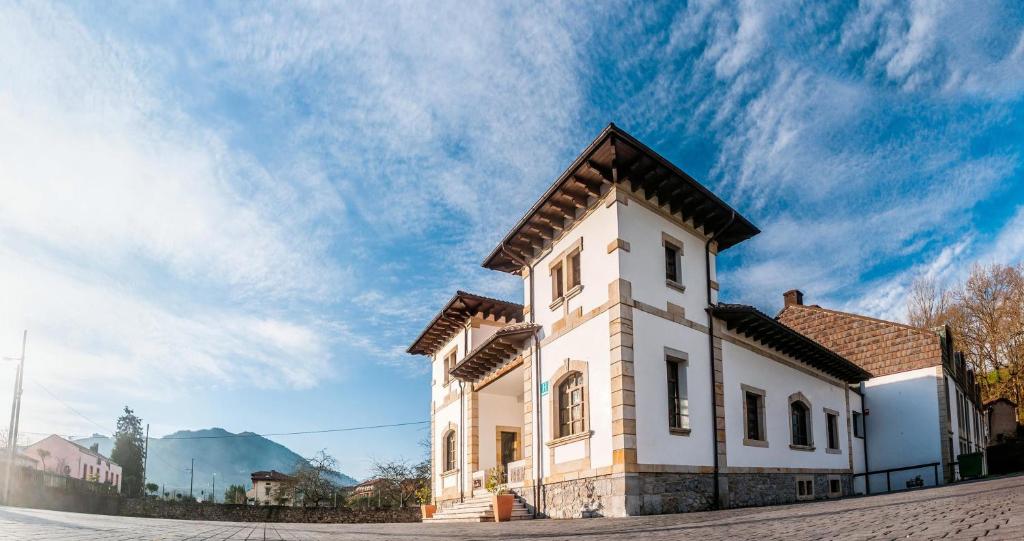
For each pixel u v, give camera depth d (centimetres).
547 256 1817
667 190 1612
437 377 2678
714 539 651
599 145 1453
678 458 1484
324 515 3197
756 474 1705
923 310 4506
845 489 2223
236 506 3422
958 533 506
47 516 1482
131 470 6694
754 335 1842
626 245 1520
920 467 2339
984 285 4231
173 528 1095
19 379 3484
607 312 1500
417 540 785
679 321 1611
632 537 757
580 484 1514
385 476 4206
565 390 1672
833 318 2909
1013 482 1478
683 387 1571
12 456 3372
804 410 2089
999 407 4138
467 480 2223
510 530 1063
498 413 2328
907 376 2606
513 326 1858
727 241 1872
